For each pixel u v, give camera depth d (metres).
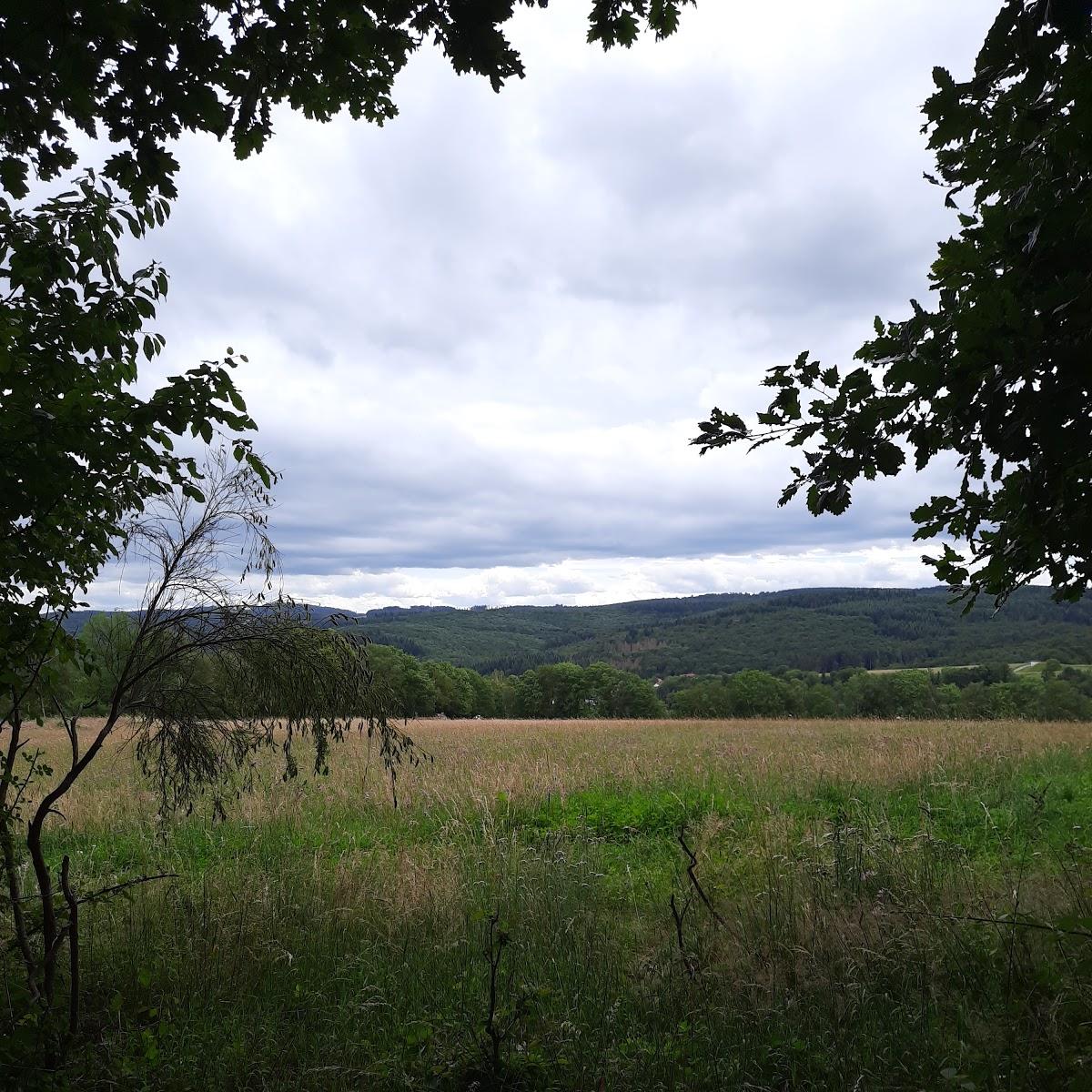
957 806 9.04
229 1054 3.74
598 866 7.05
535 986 4.34
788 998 4.00
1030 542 2.26
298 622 4.34
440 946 5.00
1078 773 10.87
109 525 3.64
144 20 2.26
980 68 1.96
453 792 10.51
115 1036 3.75
